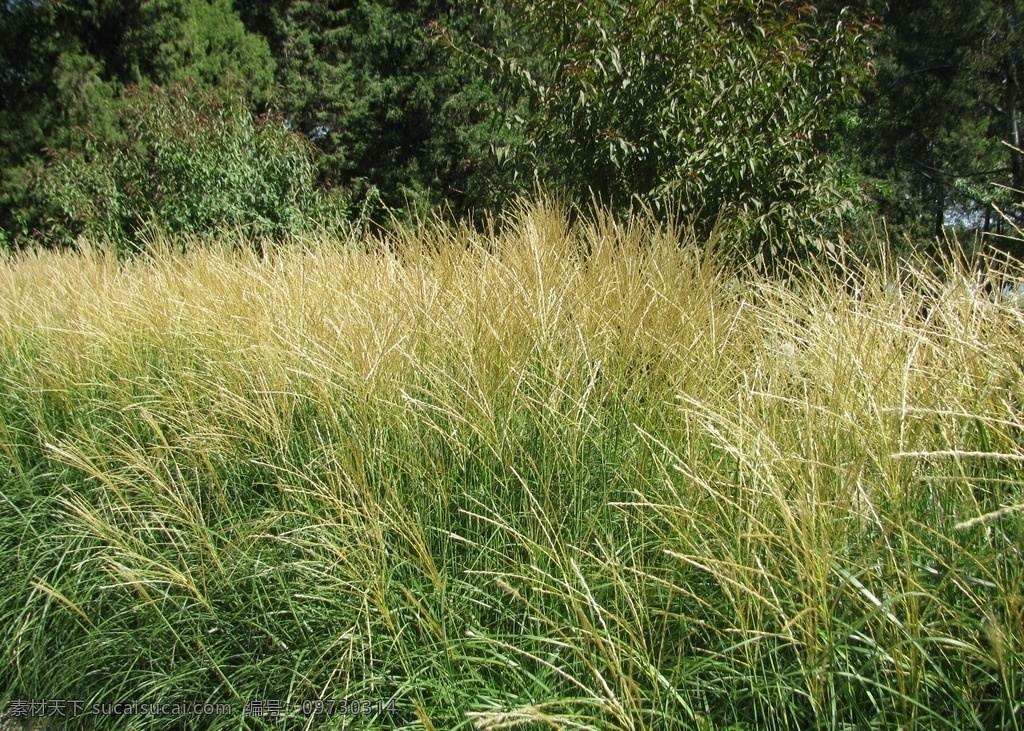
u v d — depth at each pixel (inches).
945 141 610.2
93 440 160.9
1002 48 567.2
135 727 119.5
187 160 463.2
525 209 242.2
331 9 939.3
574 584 103.9
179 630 125.0
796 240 268.2
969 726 81.4
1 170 781.3
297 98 869.8
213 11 839.1
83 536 137.3
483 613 113.7
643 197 277.9
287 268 208.7
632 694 91.2
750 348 141.2
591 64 290.0
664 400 127.3
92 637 129.0
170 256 267.0
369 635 104.4
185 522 129.7
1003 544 90.9
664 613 95.6
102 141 535.2
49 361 193.0
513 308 140.5
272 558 124.3
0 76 811.4
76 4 817.5
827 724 82.9
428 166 842.8
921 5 592.4
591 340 138.9
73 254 340.2
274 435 139.9
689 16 278.2
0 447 176.2
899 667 79.0
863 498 91.2
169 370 185.5
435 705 102.6
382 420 133.5
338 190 630.5
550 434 125.6
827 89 292.2
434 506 125.0
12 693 134.6
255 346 150.3
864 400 100.0
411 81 850.1
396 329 144.2
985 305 108.0
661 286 149.1
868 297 129.9
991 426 91.4
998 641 75.3
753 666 87.8
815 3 469.4
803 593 83.4
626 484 119.3
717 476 105.4
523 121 322.3
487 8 348.5
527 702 96.3
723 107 271.7
